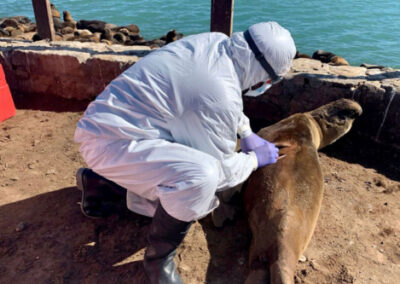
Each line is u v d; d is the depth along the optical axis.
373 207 3.92
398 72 5.22
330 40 14.06
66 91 5.95
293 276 2.93
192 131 2.65
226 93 2.54
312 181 3.61
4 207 3.79
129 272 3.13
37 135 5.06
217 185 2.73
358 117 5.05
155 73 2.61
